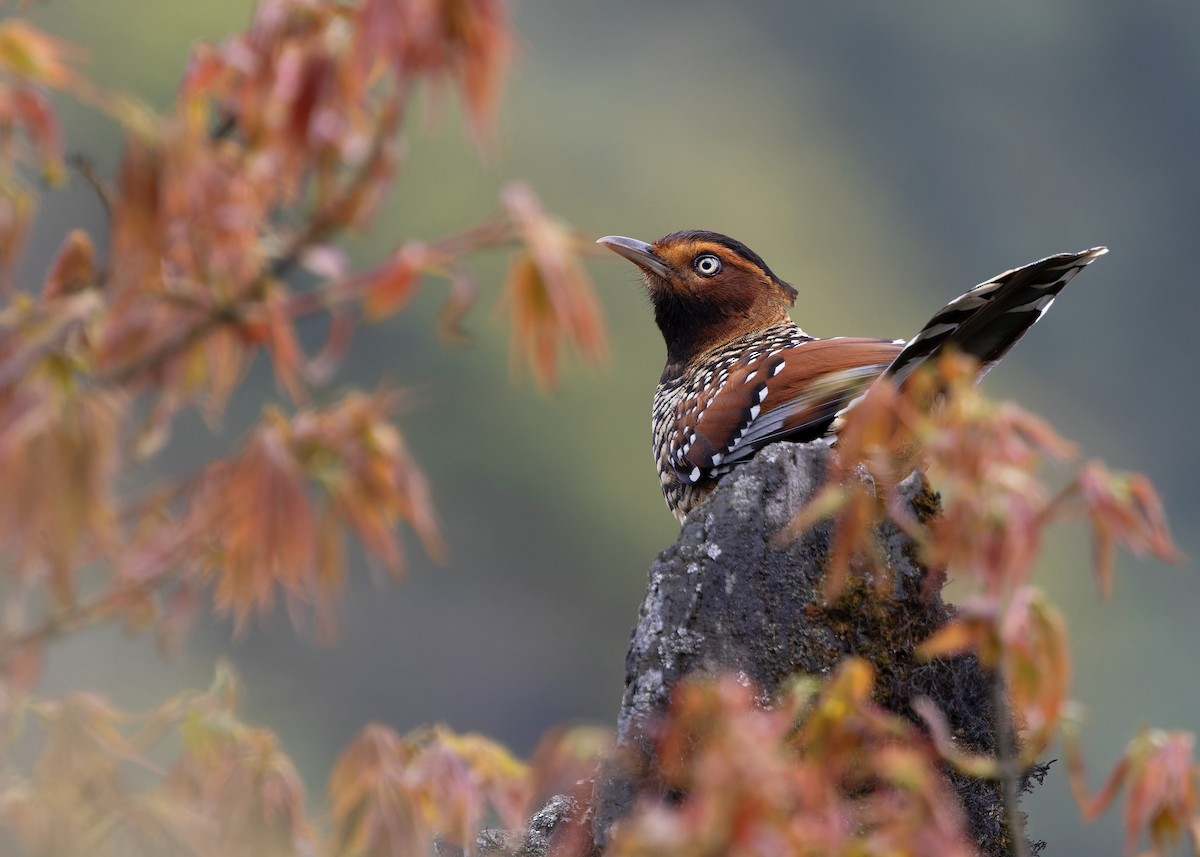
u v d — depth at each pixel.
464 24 5.56
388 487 6.16
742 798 5.08
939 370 6.79
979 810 8.63
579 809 8.41
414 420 46.03
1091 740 42.16
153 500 6.00
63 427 5.39
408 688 42.41
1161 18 75.56
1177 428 63.22
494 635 46.25
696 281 13.61
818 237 63.12
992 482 6.59
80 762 5.97
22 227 5.79
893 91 74.44
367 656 41.31
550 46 69.88
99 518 5.42
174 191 5.58
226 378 6.00
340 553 6.18
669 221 57.53
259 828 6.19
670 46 73.25
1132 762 7.51
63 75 5.46
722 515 8.82
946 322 9.84
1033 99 75.00
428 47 5.55
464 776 6.73
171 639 5.95
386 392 6.32
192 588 6.00
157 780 6.35
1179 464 62.19
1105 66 76.12
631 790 7.98
